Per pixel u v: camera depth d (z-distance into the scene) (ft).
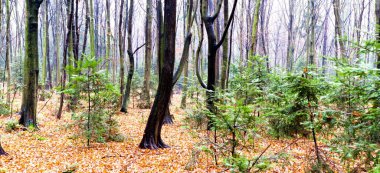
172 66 24.80
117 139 27.96
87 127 24.75
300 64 85.15
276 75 24.38
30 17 31.99
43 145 25.21
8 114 40.40
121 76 52.80
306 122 11.91
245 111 13.70
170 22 24.00
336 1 42.16
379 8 18.12
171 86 25.32
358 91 10.77
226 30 31.40
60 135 29.71
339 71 9.92
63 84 40.16
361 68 9.10
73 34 46.85
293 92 12.63
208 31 33.04
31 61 31.94
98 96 25.22
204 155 20.67
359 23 59.06
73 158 21.45
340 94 12.30
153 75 73.72
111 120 28.60
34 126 31.89
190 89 41.68
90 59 24.66
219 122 14.74
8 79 47.78
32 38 31.91
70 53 47.19
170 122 40.81
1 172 17.34
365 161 10.00
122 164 20.17
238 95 24.54
